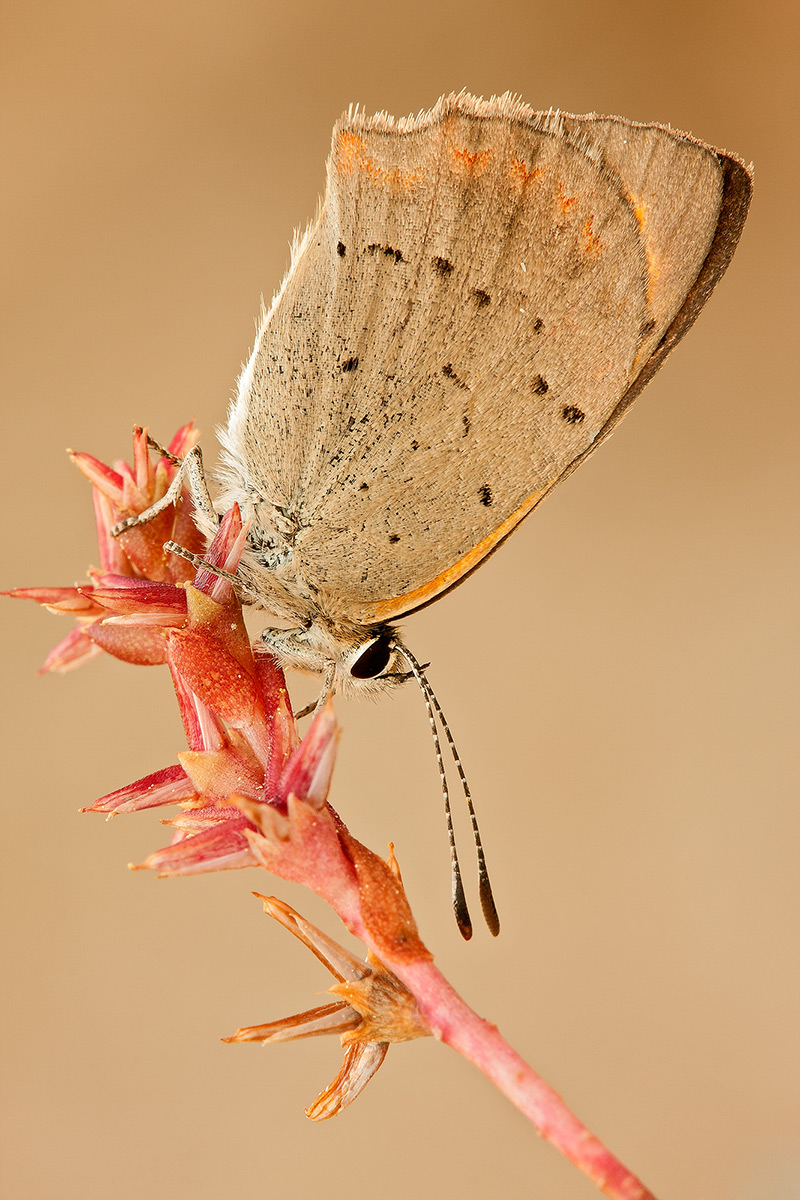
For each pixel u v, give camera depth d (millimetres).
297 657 134
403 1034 120
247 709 125
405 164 130
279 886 159
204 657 125
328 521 133
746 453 193
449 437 132
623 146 129
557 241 130
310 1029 120
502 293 130
